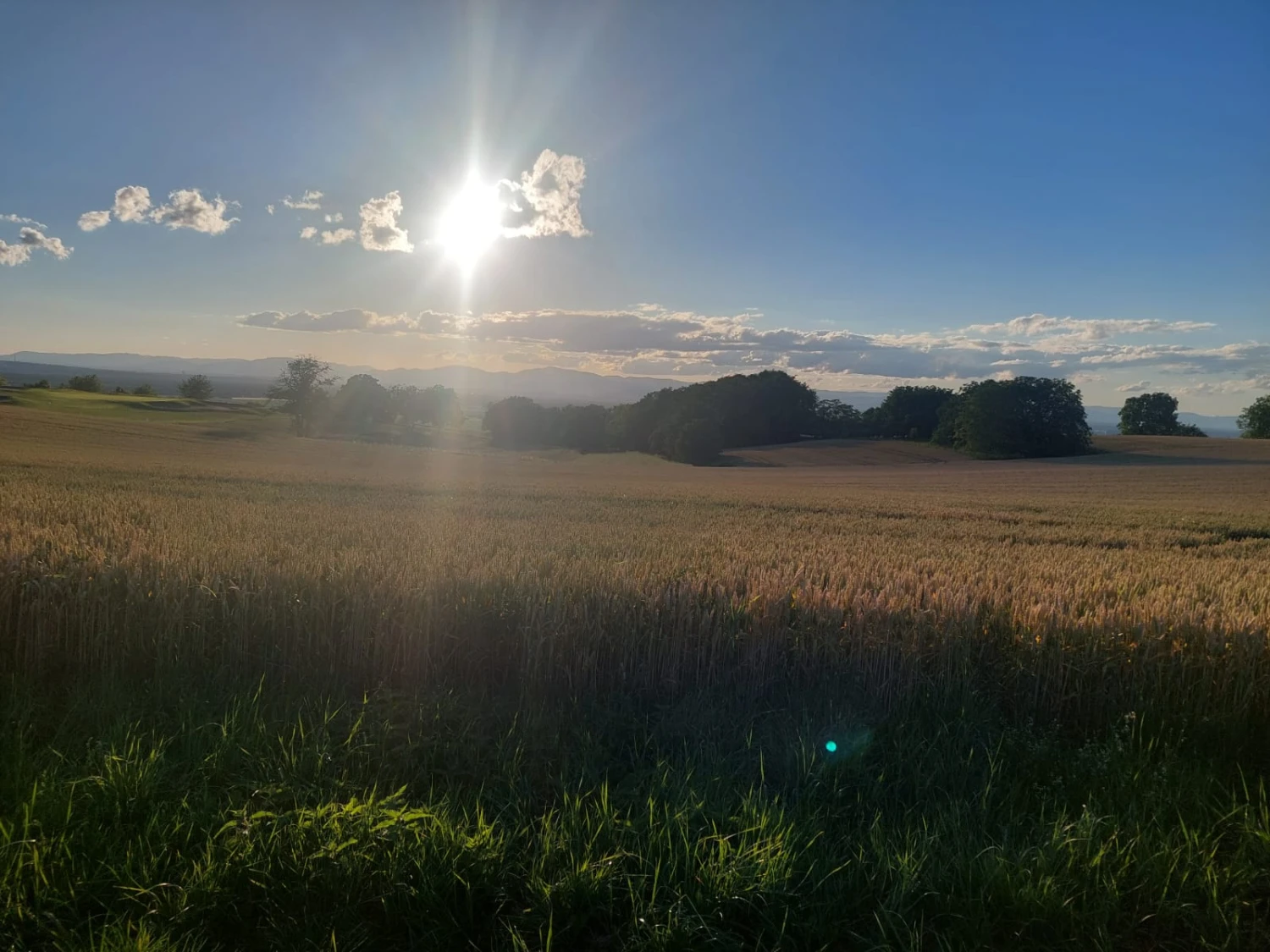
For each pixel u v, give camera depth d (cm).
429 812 352
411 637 559
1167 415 12594
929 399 10575
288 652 571
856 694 541
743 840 341
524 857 337
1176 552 1552
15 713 445
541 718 487
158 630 548
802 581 761
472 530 1445
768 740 477
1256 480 5034
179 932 291
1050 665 562
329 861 317
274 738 432
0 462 2961
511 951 294
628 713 523
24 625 549
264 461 4738
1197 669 565
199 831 344
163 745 401
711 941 292
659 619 595
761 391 10081
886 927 307
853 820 394
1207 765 461
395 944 299
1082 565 1148
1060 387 8419
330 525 1403
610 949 299
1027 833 378
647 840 346
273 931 297
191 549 802
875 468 7050
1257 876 346
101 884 304
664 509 2428
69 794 346
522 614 580
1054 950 305
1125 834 372
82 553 682
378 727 455
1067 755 470
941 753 455
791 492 3609
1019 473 5962
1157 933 320
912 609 623
